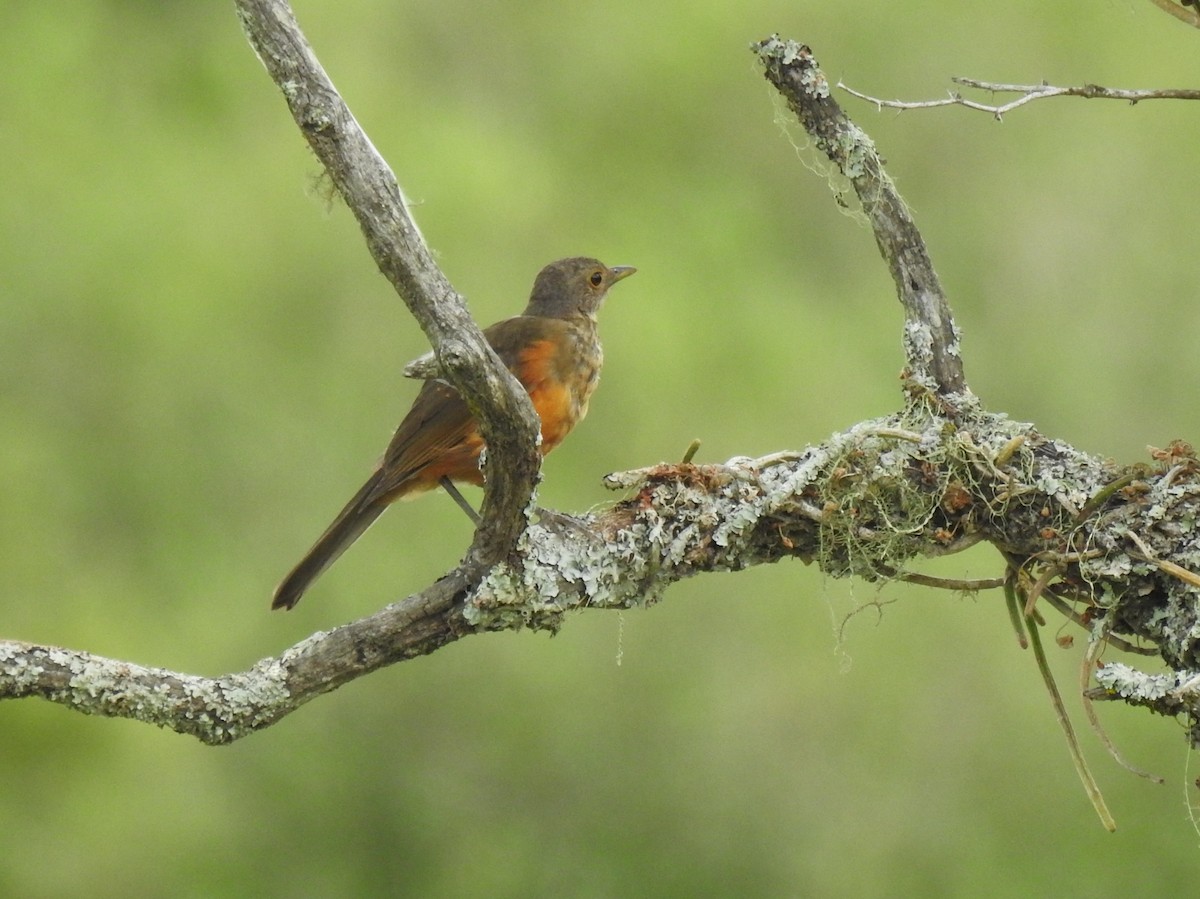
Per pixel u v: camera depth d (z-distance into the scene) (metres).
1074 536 5.65
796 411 13.64
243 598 13.09
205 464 13.41
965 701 12.84
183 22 14.90
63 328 13.54
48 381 13.52
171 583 13.20
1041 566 5.68
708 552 5.80
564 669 13.22
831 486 5.83
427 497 13.04
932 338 6.06
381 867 13.20
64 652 5.12
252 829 13.20
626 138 14.86
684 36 14.93
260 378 13.38
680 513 5.80
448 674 13.35
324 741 13.38
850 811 12.73
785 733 13.01
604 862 12.86
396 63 14.66
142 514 13.36
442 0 15.02
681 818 12.90
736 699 13.05
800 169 14.90
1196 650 5.42
